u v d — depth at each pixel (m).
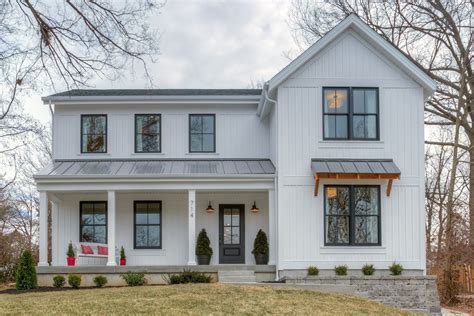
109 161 20.58
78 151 20.66
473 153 26.25
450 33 25.20
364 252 17.12
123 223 20.06
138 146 20.84
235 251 20.09
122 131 20.83
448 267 22.69
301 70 17.67
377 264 17.09
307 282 16.48
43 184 17.91
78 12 9.75
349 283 16.45
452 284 21.41
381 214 17.25
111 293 13.77
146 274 17.34
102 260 19.81
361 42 17.83
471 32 24.05
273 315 11.70
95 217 20.22
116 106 20.88
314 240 17.17
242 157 20.88
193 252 17.84
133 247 19.97
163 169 19.12
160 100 20.52
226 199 20.30
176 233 20.12
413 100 17.72
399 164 17.52
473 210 25.81
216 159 20.81
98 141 20.81
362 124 17.64
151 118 20.98
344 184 17.39
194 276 16.80
